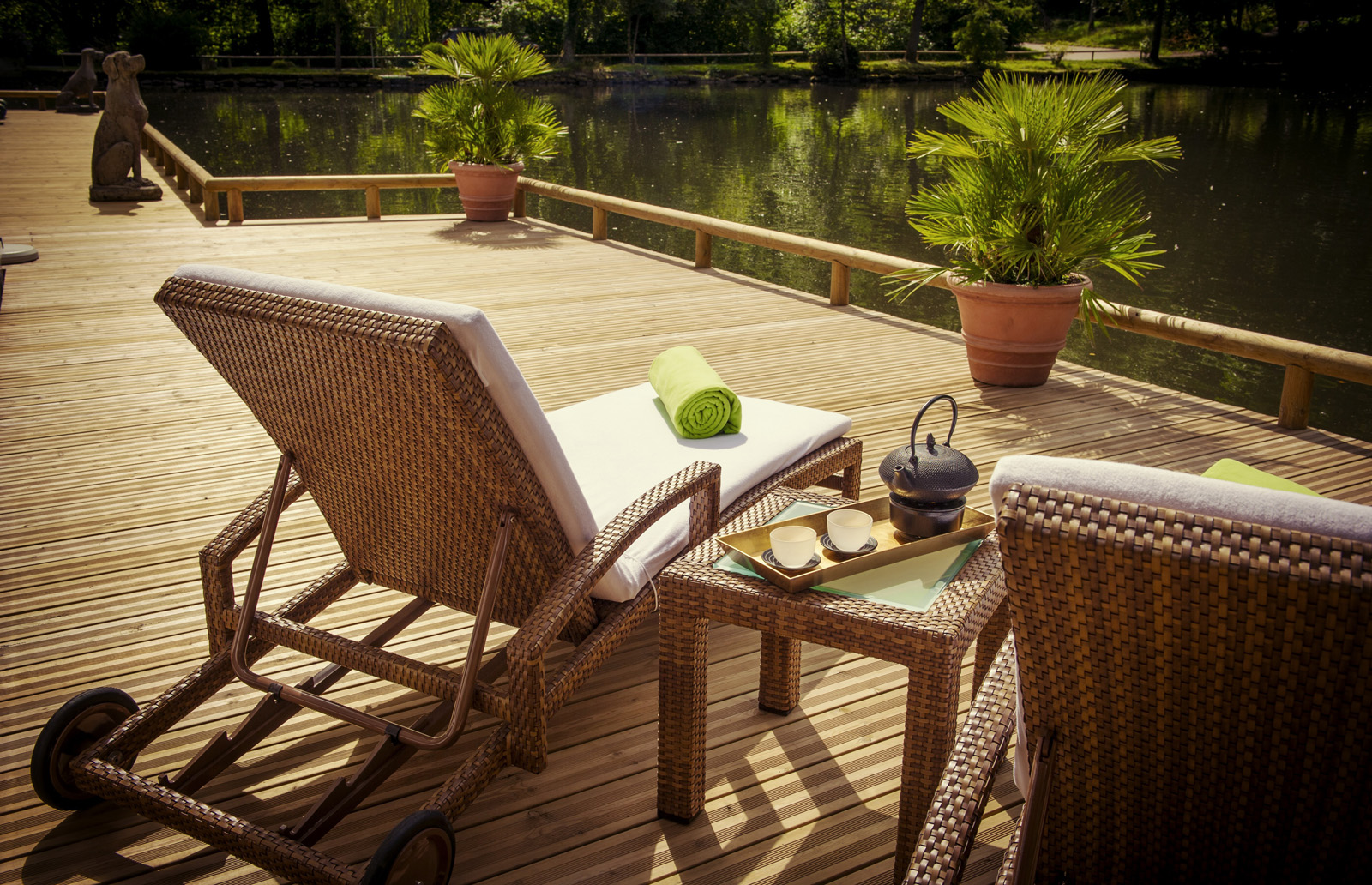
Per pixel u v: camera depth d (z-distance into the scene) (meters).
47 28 29.23
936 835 1.14
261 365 1.62
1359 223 12.63
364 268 6.80
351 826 1.68
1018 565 0.97
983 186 4.21
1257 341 3.89
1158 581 0.90
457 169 8.93
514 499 1.57
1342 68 35.50
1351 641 0.85
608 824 1.71
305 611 1.90
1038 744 1.14
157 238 7.70
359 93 29.97
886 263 5.52
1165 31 41.66
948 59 40.59
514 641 1.52
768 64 38.19
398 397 1.49
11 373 4.24
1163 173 16.50
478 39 9.00
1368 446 3.70
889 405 4.06
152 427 3.64
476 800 1.77
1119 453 3.57
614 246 8.00
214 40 31.88
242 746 1.73
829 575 1.57
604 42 37.69
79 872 1.58
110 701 1.68
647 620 2.41
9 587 2.46
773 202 13.64
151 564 2.60
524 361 4.64
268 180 8.58
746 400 2.85
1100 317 4.25
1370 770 0.94
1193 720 1.00
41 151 12.77
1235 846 1.08
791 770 1.85
